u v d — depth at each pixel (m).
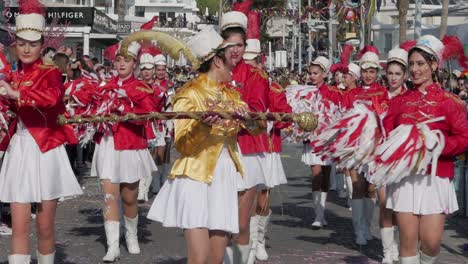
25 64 6.71
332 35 35.91
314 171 11.30
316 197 11.41
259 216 8.58
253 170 7.55
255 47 8.85
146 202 13.46
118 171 9.05
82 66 15.03
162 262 8.99
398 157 6.60
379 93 9.15
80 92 9.04
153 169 9.50
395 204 6.83
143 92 9.12
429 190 6.69
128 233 9.46
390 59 8.94
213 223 5.98
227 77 6.23
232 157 6.21
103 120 6.04
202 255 5.98
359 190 10.27
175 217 6.04
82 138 9.40
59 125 6.69
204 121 5.90
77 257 9.16
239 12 7.54
